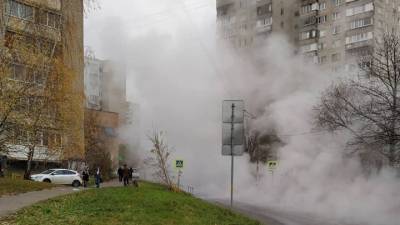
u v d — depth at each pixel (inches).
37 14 1075.3
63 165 1753.2
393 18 1989.4
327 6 1699.1
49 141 1173.1
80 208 601.9
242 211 984.9
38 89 1034.7
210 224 577.6
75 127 1246.9
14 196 764.6
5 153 1040.2
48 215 547.8
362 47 1827.0
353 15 1829.5
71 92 1200.2
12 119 951.6
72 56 1309.1
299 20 1547.7
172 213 602.2
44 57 1053.2
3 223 494.0
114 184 1626.5
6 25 984.3
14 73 966.4
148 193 772.0
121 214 562.9
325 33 1688.0
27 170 1262.3
